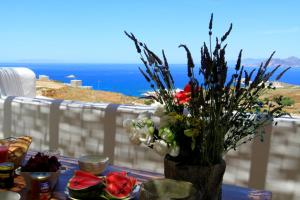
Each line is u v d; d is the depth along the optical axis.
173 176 1.19
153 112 1.22
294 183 2.15
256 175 2.25
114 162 2.73
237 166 2.31
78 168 1.62
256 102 1.10
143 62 1.14
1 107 3.28
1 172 1.36
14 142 1.66
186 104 1.15
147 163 2.60
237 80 1.05
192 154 1.17
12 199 1.18
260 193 1.40
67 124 2.92
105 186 1.29
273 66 1.05
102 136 2.76
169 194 1.17
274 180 2.21
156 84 1.15
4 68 4.01
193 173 1.16
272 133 2.18
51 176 1.30
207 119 1.10
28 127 3.14
